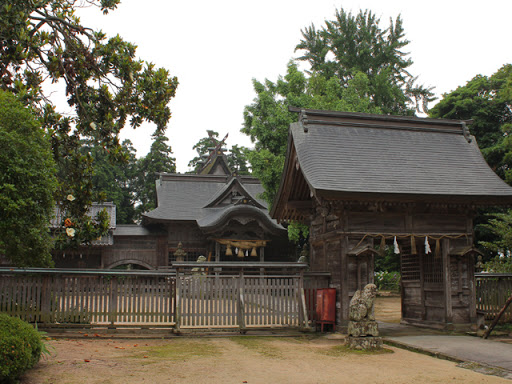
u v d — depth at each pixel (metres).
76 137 10.47
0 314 7.30
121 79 10.59
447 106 30.58
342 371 8.16
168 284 12.95
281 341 11.67
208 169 53.91
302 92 28.86
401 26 43.81
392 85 40.16
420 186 13.37
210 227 33.44
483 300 14.73
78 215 10.11
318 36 44.94
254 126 26.70
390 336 12.52
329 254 14.13
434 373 8.14
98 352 9.47
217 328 12.89
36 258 8.55
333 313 13.20
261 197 27.80
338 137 14.89
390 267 33.69
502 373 8.21
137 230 37.00
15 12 8.81
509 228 17.50
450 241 13.97
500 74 30.11
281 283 13.54
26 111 7.48
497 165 26.53
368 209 13.37
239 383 7.15
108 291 12.47
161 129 10.95
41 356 8.31
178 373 7.71
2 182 6.80
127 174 59.91
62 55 10.48
